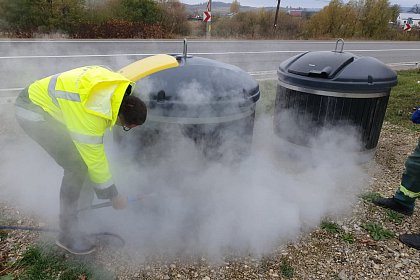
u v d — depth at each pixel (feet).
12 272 6.42
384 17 69.97
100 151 5.88
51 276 6.40
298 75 9.98
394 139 13.58
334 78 9.42
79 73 5.90
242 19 55.11
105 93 5.60
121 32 40.88
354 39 66.13
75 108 5.64
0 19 33.32
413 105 17.89
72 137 5.75
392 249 7.66
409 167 8.27
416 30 76.74
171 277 6.62
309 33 62.23
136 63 7.81
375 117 10.14
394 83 9.91
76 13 37.24
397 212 8.91
